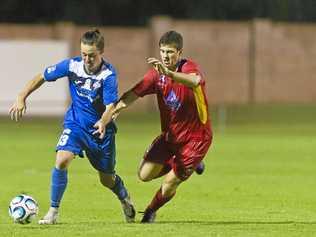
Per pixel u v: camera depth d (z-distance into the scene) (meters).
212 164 81.75
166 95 39.56
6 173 72.44
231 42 180.50
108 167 40.56
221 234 37.41
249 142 111.94
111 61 177.12
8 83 166.38
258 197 55.69
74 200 52.75
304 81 183.00
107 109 38.78
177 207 50.12
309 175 71.56
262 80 181.50
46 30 172.25
